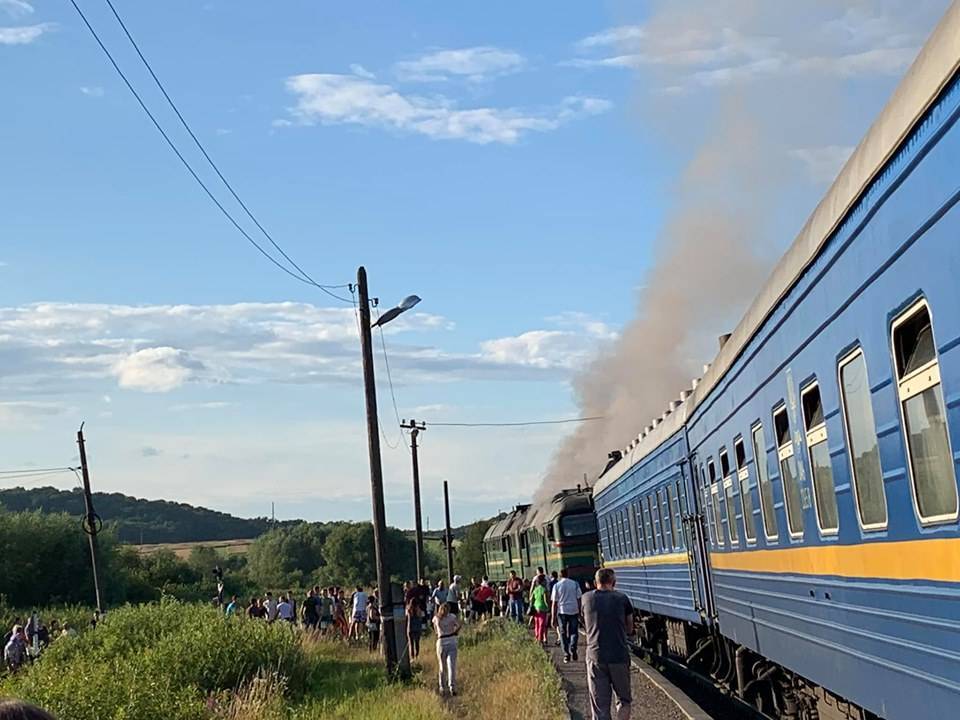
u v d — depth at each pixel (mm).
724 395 13133
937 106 5289
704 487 15469
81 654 25656
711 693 18562
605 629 12836
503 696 19109
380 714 18250
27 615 58031
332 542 112812
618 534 26781
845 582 8094
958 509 5535
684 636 20047
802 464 9242
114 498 192000
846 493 7777
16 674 27359
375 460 25781
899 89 5828
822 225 7668
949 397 5469
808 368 8656
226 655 23328
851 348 7277
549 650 28141
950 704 5980
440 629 22250
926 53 5379
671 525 18781
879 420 6762
